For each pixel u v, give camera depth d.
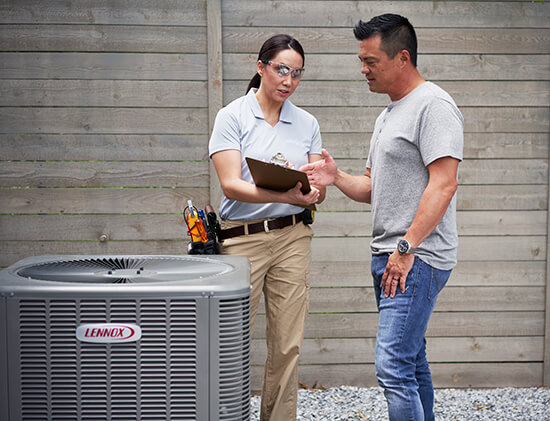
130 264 1.79
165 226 3.21
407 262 1.91
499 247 3.32
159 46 3.14
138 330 1.44
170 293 1.44
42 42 3.11
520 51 3.26
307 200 2.07
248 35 3.18
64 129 3.14
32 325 1.43
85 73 3.13
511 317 3.34
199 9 3.14
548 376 3.34
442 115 1.88
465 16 3.23
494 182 3.31
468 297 3.33
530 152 3.31
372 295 3.29
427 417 2.29
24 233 3.16
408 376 1.97
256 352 3.24
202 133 3.19
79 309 1.43
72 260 1.84
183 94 3.17
